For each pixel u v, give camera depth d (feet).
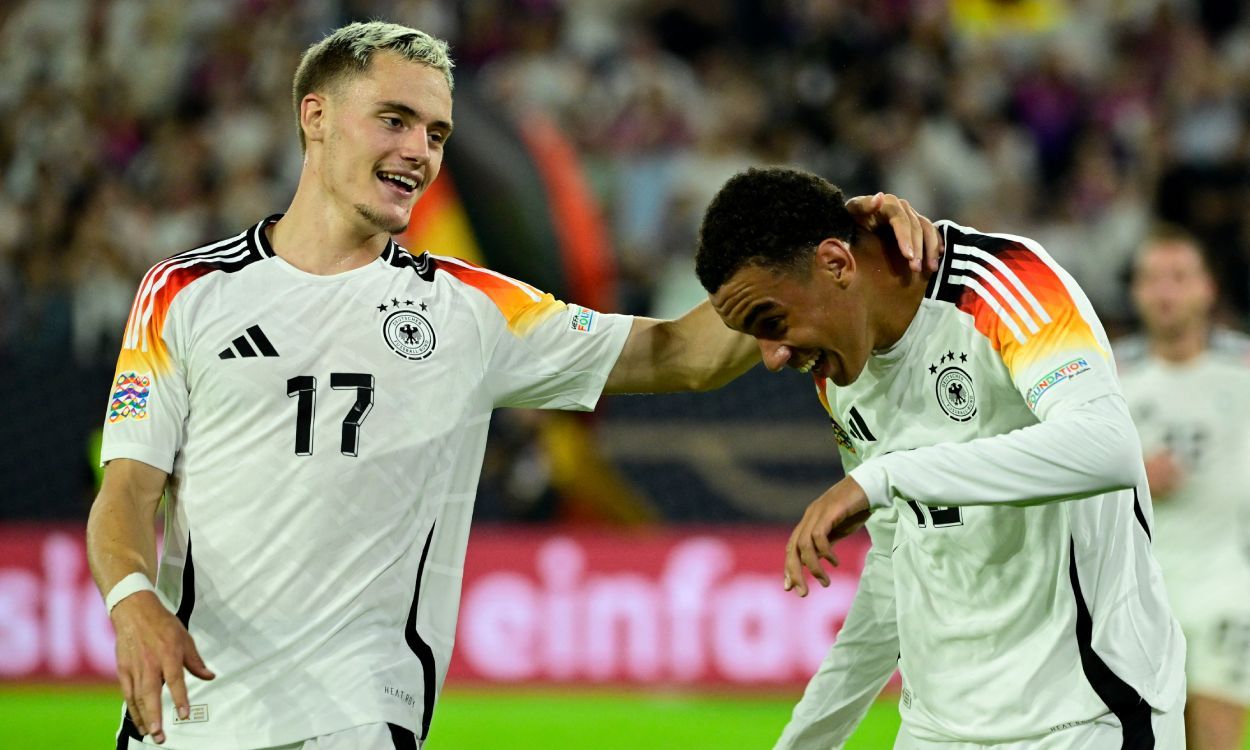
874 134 141.59
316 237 39.34
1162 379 67.56
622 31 153.69
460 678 103.24
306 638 37.35
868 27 149.38
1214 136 146.51
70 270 132.46
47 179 142.72
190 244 136.36
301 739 36.99
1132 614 38.37
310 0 153.58
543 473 107.86
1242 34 154.20
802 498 107.04
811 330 36.65
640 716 96.99
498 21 152.25
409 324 38.96
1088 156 144.87
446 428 39.04
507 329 40.73
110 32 152.87
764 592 102.89
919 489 33.83
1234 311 113.60
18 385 108.27
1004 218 139.74
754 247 35.83
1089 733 37.76
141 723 33.83
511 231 112.98
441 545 39.32
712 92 149.59
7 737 90.27
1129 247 137.28
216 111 147.95
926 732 40.68
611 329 41.81
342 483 37.63
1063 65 150.30
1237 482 65.26
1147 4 155.94
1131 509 39.14
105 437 37.81
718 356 42.55
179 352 38.04
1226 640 63.98
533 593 103.81
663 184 139.74
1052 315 35.58
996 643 38.83
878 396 38.86
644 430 107.96
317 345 38.17
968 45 152.25
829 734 45.93
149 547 36.70
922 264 36.99
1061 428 33.50
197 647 37.70
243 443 37.70
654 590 103.40
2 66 151.53
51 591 103.81
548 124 121.29
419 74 38.99
